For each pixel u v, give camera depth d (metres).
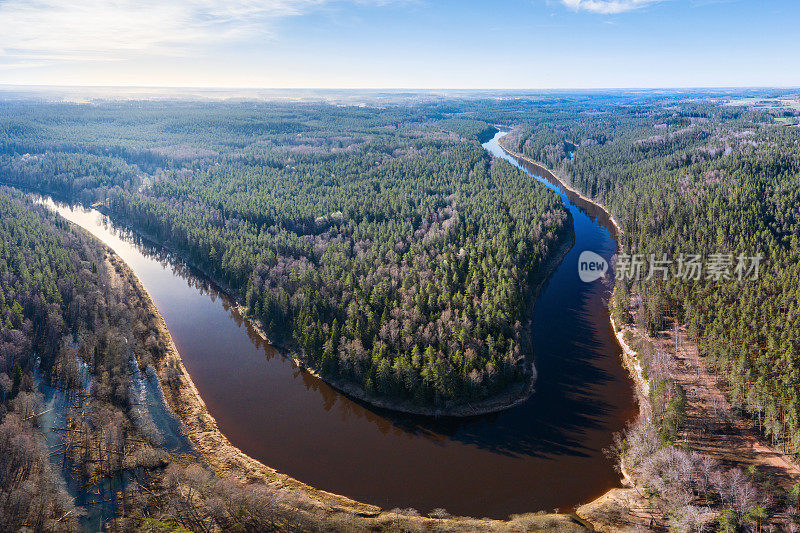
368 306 135.38
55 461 89.00
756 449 90.12
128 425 99.12
